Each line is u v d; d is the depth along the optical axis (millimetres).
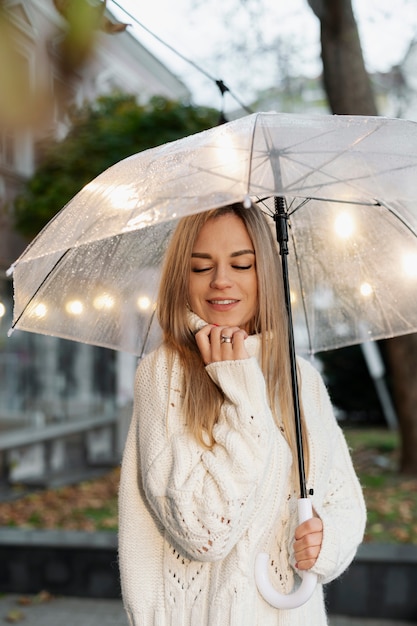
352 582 5223
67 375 10633
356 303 2631
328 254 2562
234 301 1981
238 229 1973
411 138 1958
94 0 1504
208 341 1870
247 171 1685
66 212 2008
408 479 9516
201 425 1833
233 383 1815
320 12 8141
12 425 9234
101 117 8938
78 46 1444
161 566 1901
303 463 1870
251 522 1845
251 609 1806
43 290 2242
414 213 2340
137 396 1968
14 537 5840
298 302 2662
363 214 2457
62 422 10375
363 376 17922
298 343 2746
